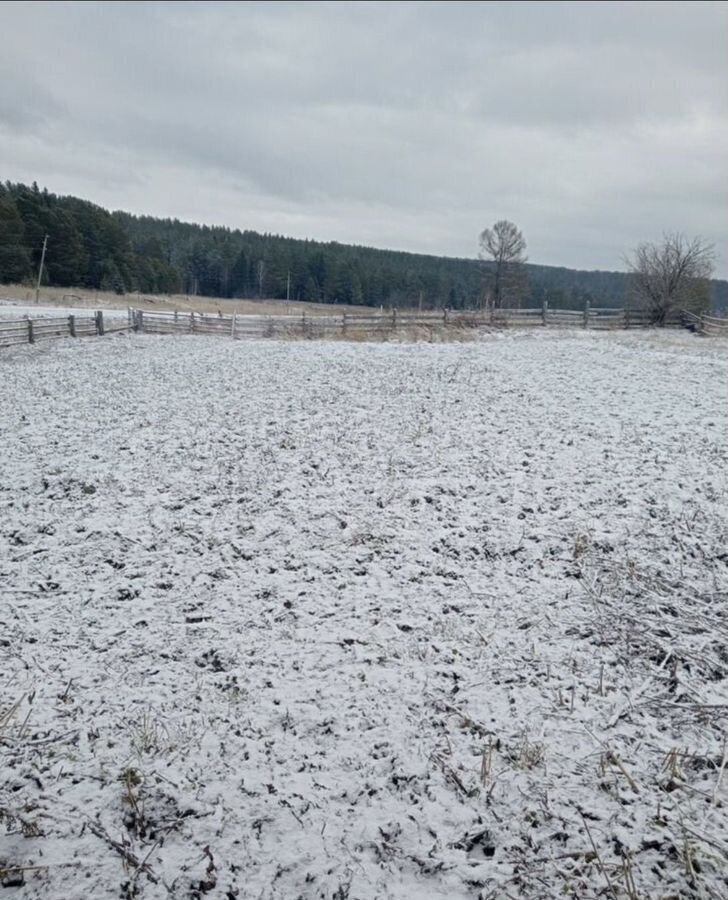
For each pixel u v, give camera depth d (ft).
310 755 13.79
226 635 18.39
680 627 18.39
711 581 20.85
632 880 10.70
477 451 32.30
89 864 11.20
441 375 52.54
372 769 13.37
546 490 27.53
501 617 18.97
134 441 34.81
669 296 109.60
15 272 194.18
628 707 15.15
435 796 12.62
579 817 12.03
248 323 102.42
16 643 18.08
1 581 21.50
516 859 11.25
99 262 234.79
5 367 60.34
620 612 19.11
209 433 35.94
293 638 18.16
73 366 60.70
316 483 28.78
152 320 102.17
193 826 12.00
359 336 92.07
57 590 20.94
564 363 61.52
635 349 75.46
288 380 50.57
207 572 21.89
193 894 10.70
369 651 17.48
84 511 26.55
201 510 26.48
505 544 23.22
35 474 30.30
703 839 11.42
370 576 21.40
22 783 12.99
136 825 11.99
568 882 10.76
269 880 10.97
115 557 22.97
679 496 26.73
